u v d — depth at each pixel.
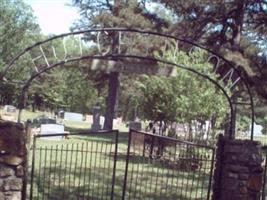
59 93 68.12
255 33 30.72
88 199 10.84
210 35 28.75
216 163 10.22
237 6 27.02
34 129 26.08
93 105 70.25
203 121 18.39
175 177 14.14
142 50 31.72
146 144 18.33
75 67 39.31
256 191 9.77
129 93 49.12
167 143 17.00
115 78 42.75
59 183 11.91
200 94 18.11
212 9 27.33
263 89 27.25
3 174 8.29
